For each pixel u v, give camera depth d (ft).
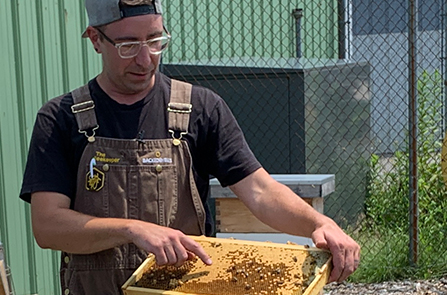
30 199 7.43
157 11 7.04
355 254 6.50
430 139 22.86
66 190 7.33
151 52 7.06
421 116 22.08
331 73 21.99
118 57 7.01
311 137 20.49
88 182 7.32
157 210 7.34
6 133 14.39
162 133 7.49
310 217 6.95
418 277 18.39
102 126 7.41
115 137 7.38
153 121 7.49
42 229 7.04
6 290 6.57
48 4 15.62
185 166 7.50
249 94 20.43
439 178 21.77
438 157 22.29
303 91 19.86
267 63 22.71
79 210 7.38
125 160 7.34
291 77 19.98
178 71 20.92
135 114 7.43
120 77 7.15
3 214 14.35
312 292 5.79
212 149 7.68
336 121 22.48
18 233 14.84
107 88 7.50
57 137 7.41
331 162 22.17
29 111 15.05
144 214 7.31
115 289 7.34
